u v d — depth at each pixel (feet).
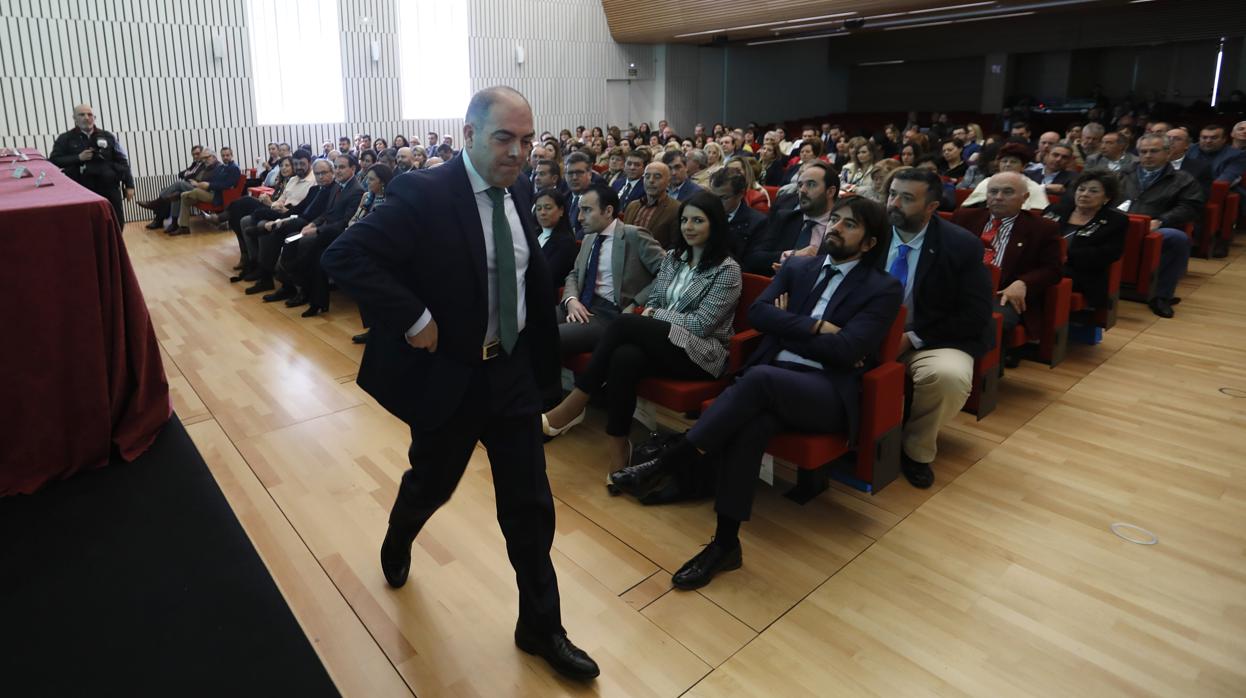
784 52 61.36
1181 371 12.67
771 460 8.43
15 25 31.89
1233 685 5.93
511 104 4.99
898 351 8.30
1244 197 21.89
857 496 9.00
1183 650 6.33
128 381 6.77
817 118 60.59
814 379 7.68
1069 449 10.02
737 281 9.38
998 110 55.36
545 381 6.28
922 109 63.21
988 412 9.97
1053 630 6.61
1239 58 47.70
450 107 44.88
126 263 6.57
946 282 9.20
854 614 6.86
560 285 12.21
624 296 10.82
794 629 6.67
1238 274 18.52
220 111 37.45
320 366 14.03
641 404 10.36
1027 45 53.06
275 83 38.83
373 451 10.41
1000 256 11.59
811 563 7.66
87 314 6.18
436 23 43.37
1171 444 10.11
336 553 7.87
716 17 44.73
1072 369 12.86
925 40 58.65
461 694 5.90
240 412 11.82
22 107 32.55
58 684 4.08
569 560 7.75
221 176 30.96
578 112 50.70
